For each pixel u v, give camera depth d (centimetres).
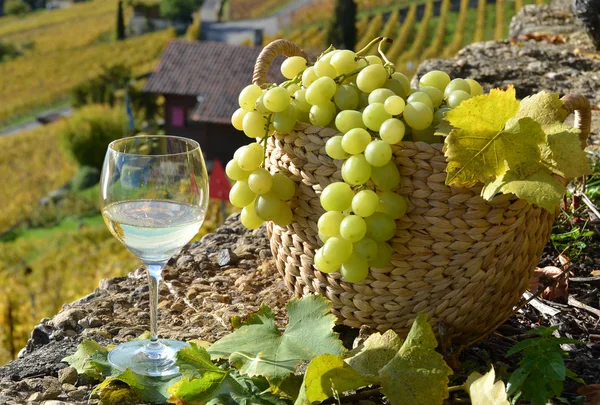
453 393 148
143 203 146
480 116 138
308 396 133
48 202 2831
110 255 1677
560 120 149
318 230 152
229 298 192
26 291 1377
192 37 4138
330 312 160
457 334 156
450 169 139
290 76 168
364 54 166
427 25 3362
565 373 142
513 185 138
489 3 3372
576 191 227
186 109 2402
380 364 142
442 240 147
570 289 193
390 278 150
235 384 145
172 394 141
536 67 389
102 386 148
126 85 3228
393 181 142
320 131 149
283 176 154
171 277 204
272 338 150
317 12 3956
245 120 156
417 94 151
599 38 418
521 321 180
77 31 4303
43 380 157
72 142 2923
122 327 178
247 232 231
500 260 152
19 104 3781
